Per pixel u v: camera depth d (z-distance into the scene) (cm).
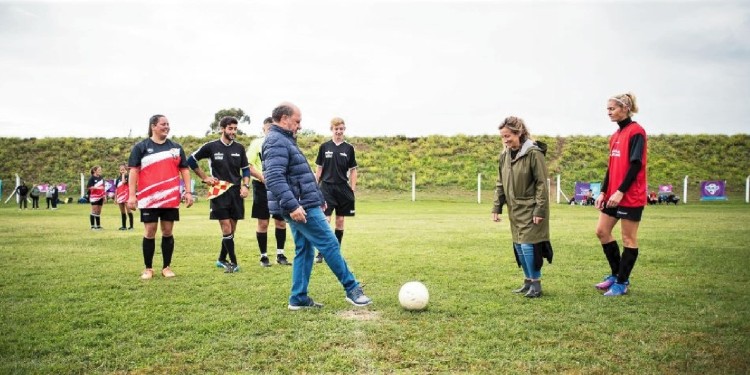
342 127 827
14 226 1441
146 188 653
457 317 460
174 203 665
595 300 525
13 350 372
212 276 674
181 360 353
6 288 586
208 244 1032
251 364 344
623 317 455
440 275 675
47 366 340
